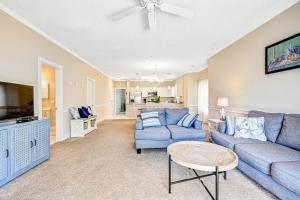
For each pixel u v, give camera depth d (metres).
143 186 1.94
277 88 2.61
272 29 2.67
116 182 2.04
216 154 1.89
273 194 1.71
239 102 3.59
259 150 1.95
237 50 3.64
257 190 1.85
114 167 2.48
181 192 1.82
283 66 2.44
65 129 4.21
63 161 2.70
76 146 3.56
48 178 2.13
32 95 2.71
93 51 4.57
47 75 5.66
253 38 3.12
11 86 2.26
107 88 9.05
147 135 3.06
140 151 3.12
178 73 8.40
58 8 2.42
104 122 7.19
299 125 2.00
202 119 7.39
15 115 2.33
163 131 3.14
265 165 1.69
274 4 2.37
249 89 3.27
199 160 1.70
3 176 1.92
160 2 1.98
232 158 1.75
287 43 2.37
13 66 2.55
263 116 2.57
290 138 2.04
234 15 2.66
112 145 3.64
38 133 2.51
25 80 2.80
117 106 11.85
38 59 3.14
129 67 6.82
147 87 11.16
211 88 5.00
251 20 2.84
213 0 2.25
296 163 1.57
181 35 3.45
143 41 3.79
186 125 3.43
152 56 5.09
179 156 1.81
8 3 2.29
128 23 2.89
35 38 3.05
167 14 2.59
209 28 3.12
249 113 2.97
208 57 5.19
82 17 2.68
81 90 5.32
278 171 1.51
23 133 2.21
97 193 1.80
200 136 3.11
